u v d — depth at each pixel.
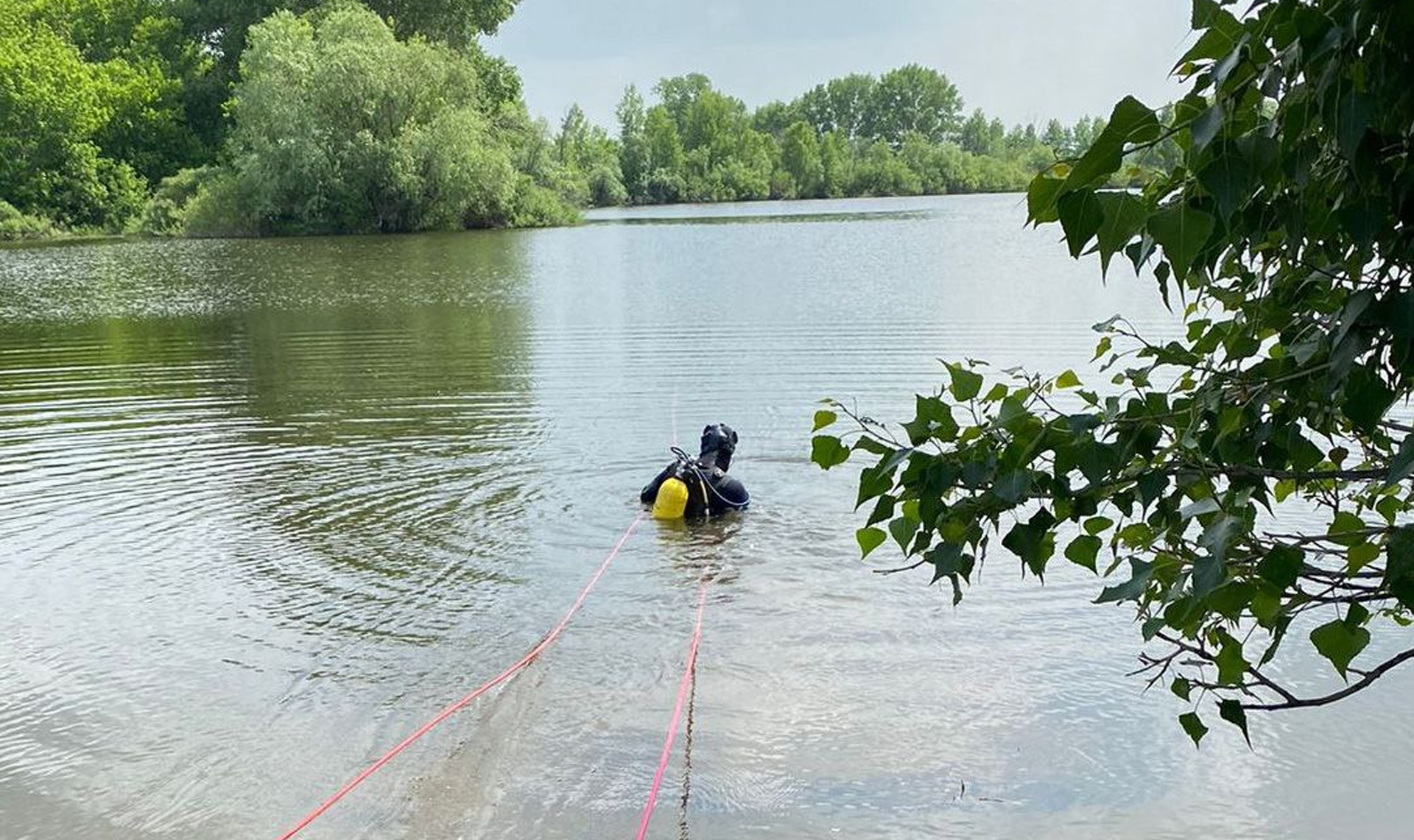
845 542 8.55
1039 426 2.49
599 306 23.05
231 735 5.85
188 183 59.22
